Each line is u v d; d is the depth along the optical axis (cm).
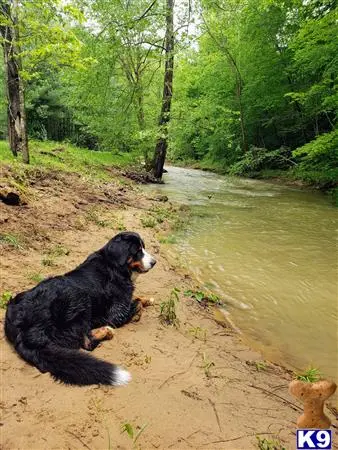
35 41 952
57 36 897
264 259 661
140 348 329
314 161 1661
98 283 355
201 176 2261
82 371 261
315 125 2072
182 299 464
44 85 2408
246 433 235
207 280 559
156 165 1814
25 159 1034
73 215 764
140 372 291
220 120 1942
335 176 1499
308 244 761
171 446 217
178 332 374
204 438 227
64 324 304
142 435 223
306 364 354
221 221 973
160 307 427
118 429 226
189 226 904
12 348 298
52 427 221
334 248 735
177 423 237
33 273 455
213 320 422
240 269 608
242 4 1875
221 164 2681
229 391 281
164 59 1667
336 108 1538
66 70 1620
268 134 2448
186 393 271
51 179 982
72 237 643
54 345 281
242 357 344
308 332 417
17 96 1071
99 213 858
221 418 248
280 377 318
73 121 2486
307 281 564
